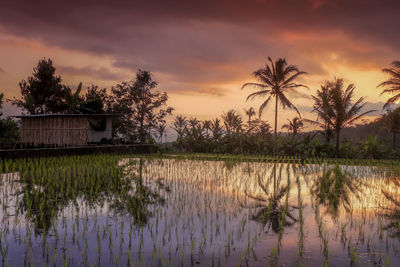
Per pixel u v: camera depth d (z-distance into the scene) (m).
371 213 8.49
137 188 11.30
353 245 6.08
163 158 24.00
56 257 5.33
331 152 29.28
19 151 17.86
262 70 29.61
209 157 24.75
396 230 7.03
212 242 6.12
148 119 44.88
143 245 5.91
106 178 13.29
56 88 41.59
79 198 9.58
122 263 5.14
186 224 7.22
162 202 9.30
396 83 27.66
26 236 6.29
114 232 6.59
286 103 29.30
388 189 12.06
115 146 25.75
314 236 6.57
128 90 43.81
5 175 13.55
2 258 5.26
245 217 7.91
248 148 32.38
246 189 11.70
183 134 35.66
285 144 31.00
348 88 28.16
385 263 5.26
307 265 5.16
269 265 5.14
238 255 5.52
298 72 28.95
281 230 6.84
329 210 8.77
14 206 8.55
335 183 13.30
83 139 26.52
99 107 38.88
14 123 32.62
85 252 5.53
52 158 18.88
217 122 41.19
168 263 5.15
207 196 10.26
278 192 11.24
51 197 9.65
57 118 27.89
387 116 34.88
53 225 7.00
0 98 29.59
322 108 29.23
